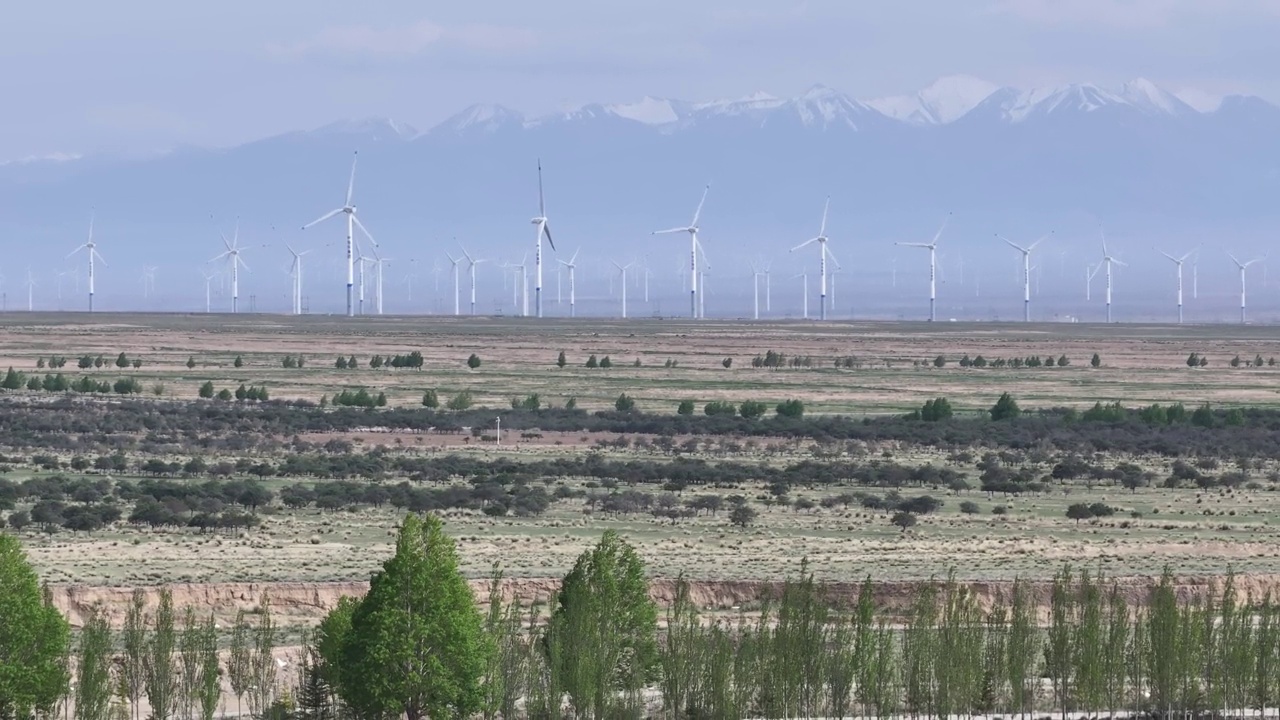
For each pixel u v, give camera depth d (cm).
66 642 17225
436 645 16700
